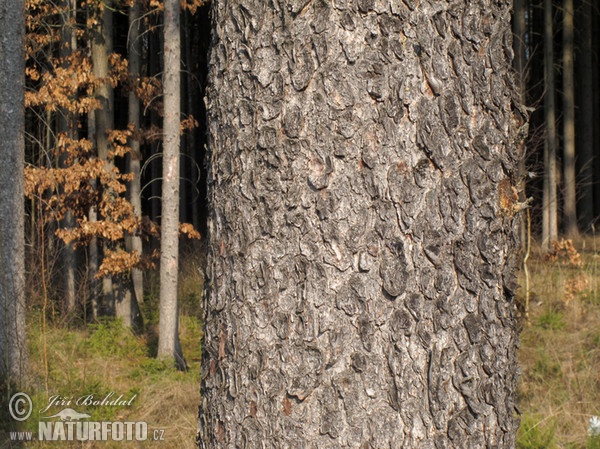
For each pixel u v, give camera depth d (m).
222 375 2.05
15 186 7.56
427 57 1.94
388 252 1.93
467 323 1.95
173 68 9.74
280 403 1.95
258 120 1.99
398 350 1.92
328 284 1.93
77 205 11.74
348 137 1.92
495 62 2.02
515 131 2.08
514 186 2.05
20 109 7.63
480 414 1.95
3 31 7.64
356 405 1.91
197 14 22.47
